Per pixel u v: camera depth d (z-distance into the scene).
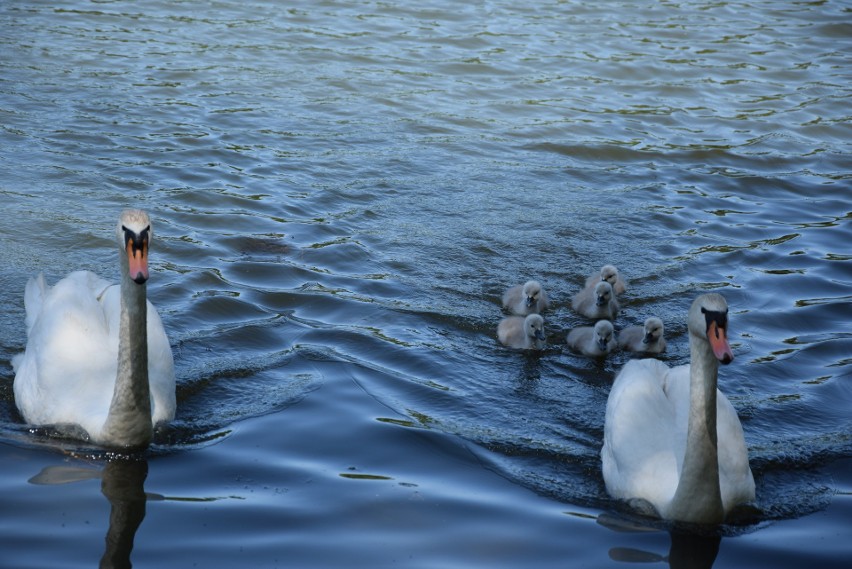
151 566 7.91
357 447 9.95
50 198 15.55
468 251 14.94
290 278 13.78
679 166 18.83
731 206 17.16
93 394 10.09
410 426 10.39
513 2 28.56
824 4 30.14
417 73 22.70
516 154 18.92
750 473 9.24
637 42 25.84
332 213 15.89
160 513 8.67
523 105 21.31
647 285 14.23
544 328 13.23
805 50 25.92
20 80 20.50
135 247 9.13
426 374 11.60
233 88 21.03
